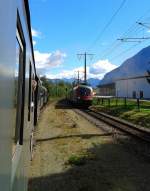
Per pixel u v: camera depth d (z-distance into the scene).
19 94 4.03
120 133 20.20
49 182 9.70
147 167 11.49
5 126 2.49
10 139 2.79
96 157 13.07
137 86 91.81
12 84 2.88
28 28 5.51
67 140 17.58
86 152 14.08
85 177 10.26
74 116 33.53
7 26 2.54
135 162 12.24
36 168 11.30
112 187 9.26
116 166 11.61
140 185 9.47
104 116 33.22
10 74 2.72
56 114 36.38
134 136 18.67
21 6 3.81
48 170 11.06
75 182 9.74
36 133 19.73
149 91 85.38
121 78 103.62
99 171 10.96
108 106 46.06
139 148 15.06
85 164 11.95
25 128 5.04
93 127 23.44
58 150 14.64
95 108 47.47
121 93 103.88
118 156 13.28
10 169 2.78
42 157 13.11
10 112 2.78
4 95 2.42
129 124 24.77
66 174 10.61
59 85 128.75
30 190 8.94
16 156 3.57
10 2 2.70
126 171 10.95
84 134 19.80
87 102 49.56
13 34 2.91
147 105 45.03
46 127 23.41
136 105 44.75
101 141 17.19
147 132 19.86
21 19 3.82
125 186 9.35
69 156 13.26
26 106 5.28
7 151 2.58
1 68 2.28
